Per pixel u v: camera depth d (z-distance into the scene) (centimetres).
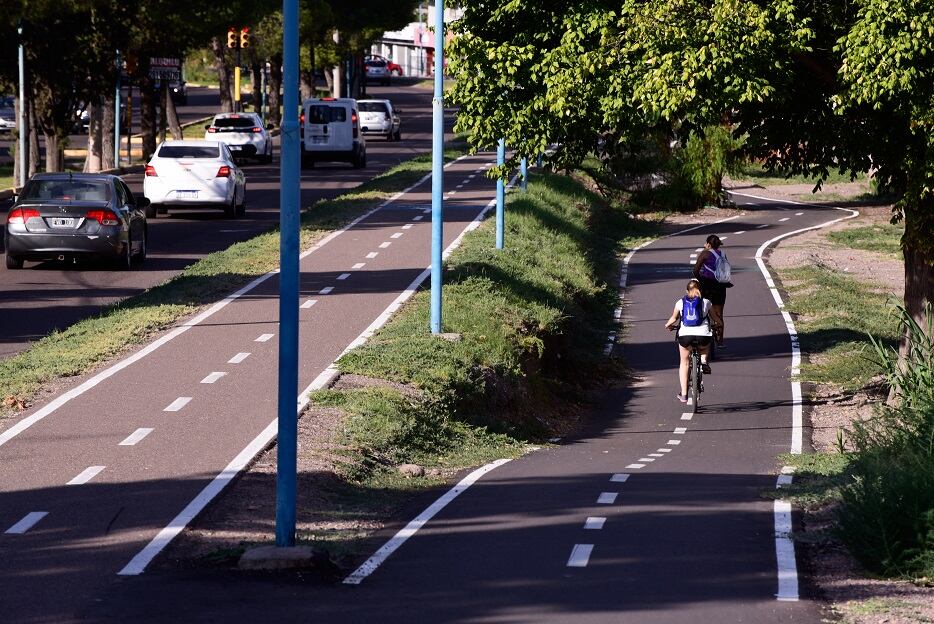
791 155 3972
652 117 3484
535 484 2795
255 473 2591
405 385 3653
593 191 10550
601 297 6875
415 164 11694
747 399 4756
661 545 2116
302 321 4500
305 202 8838
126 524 2173
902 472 2178
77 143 13738
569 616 1691
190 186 7550
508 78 3800
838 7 3453
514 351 4456
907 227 3788
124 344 3953
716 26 3269
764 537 2191
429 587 1845
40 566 1923
